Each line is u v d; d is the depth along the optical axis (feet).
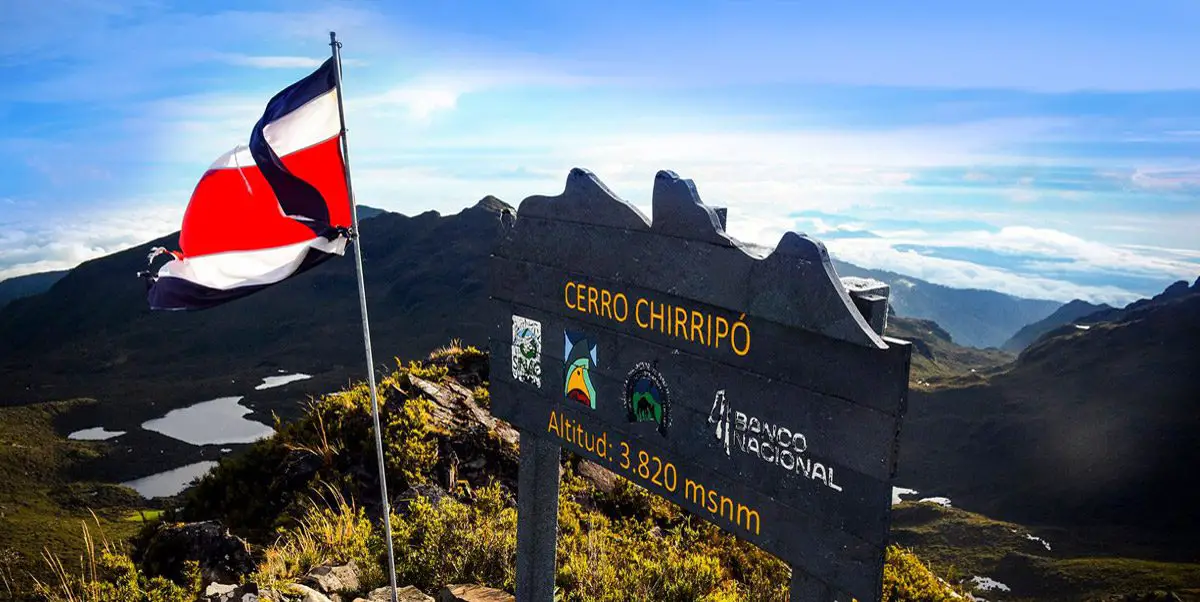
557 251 15.83
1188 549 269.64
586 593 22.59
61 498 223.71
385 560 23.11
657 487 14.30
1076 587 232.73
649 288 13.92
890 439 10.44
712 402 13.07
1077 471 358.84
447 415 35.58
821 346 11.30
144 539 27.89
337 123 18.72
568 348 15.83
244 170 18.92
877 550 10.77
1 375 430.61
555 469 17.54
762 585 27.55
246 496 31.24
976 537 281.54
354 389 36.81
